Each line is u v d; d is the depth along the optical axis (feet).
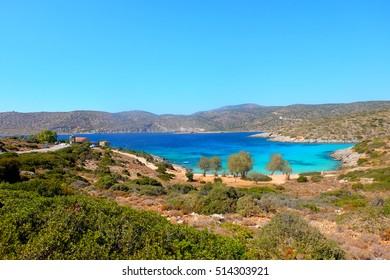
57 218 20.68
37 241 17.34
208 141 637.71
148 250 18.03
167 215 48.49
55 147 259.60
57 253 16.71
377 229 38.86
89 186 95.66
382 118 557.74
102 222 21.27
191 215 49.16
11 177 72.33
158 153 385.70
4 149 193.36
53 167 124.88
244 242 28.07
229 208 53.42
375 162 218.59
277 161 199.72
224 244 22.59
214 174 211.20
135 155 290.97
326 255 23.63
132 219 23.99
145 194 87.51
